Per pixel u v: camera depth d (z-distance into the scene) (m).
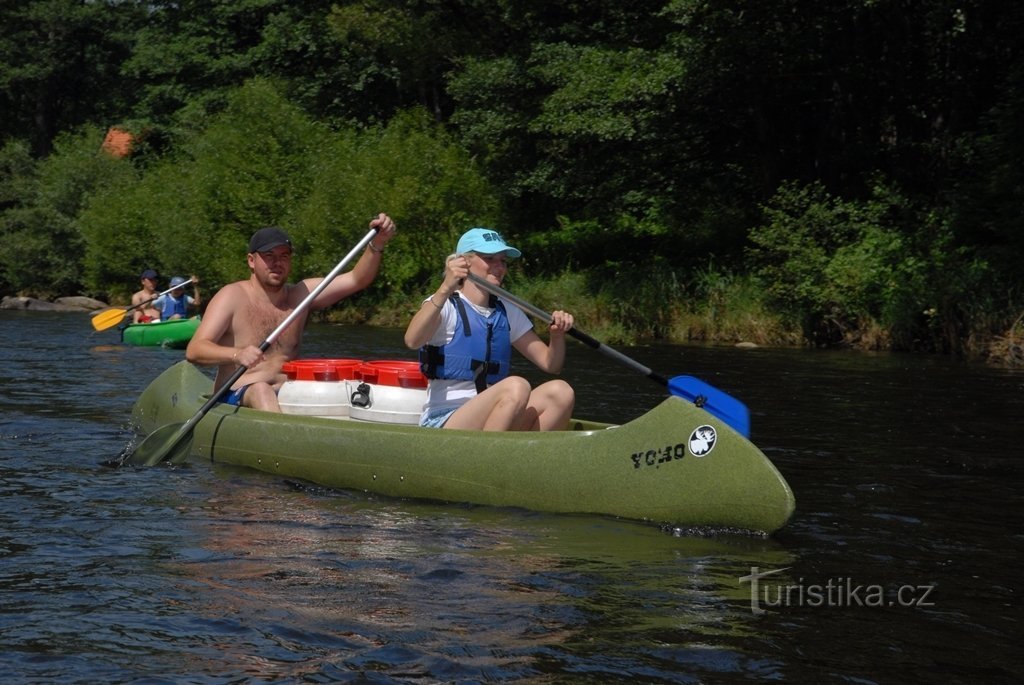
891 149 18.62
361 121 28.64
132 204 25.61
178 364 7.31
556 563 4.18
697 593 3.84
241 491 5.45
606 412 8.13
